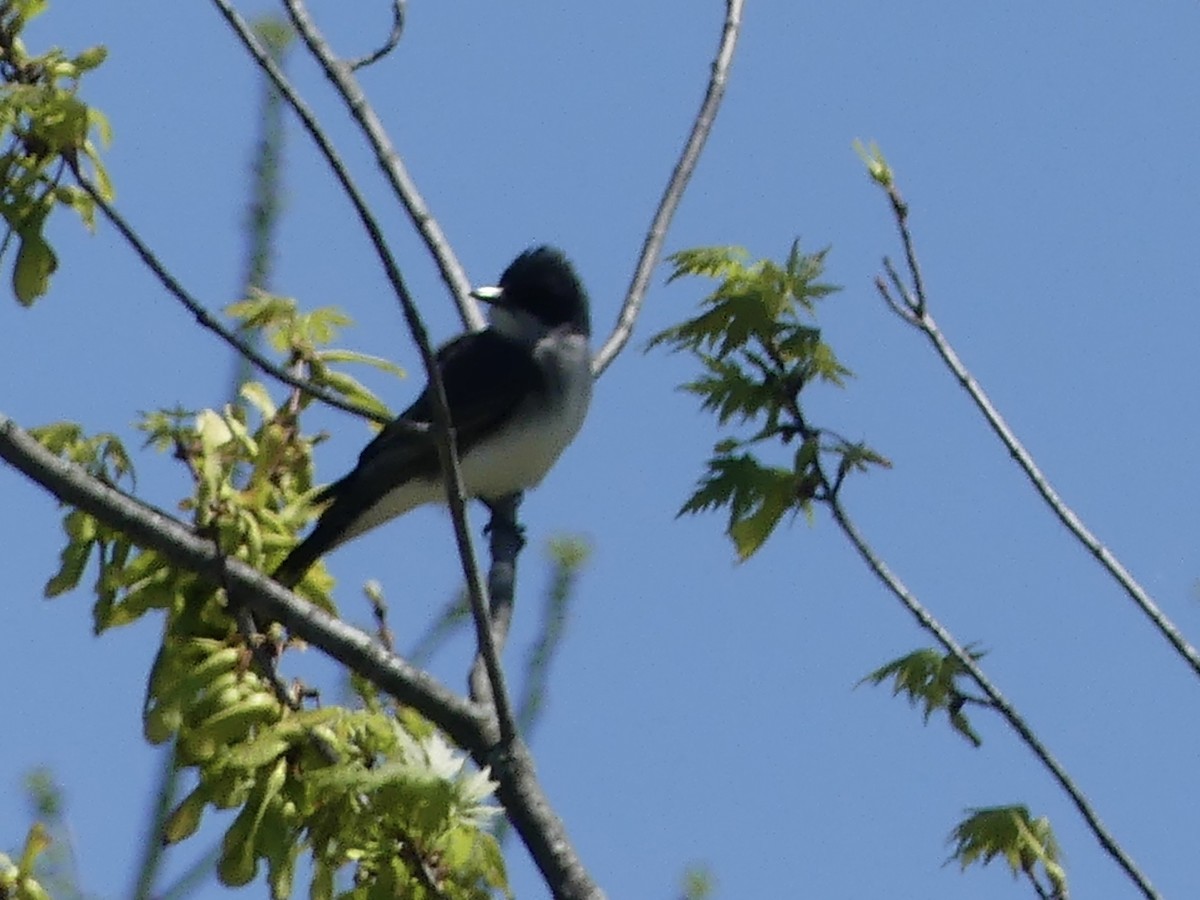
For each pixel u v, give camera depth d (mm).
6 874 7660
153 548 8812
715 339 9406
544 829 8773
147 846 8898
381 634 9211
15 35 8906
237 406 9555
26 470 8852
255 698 8281
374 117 8672
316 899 8086
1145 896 8078
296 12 8773
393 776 7836
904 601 8844
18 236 8773
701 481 9258
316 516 9695
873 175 9008
